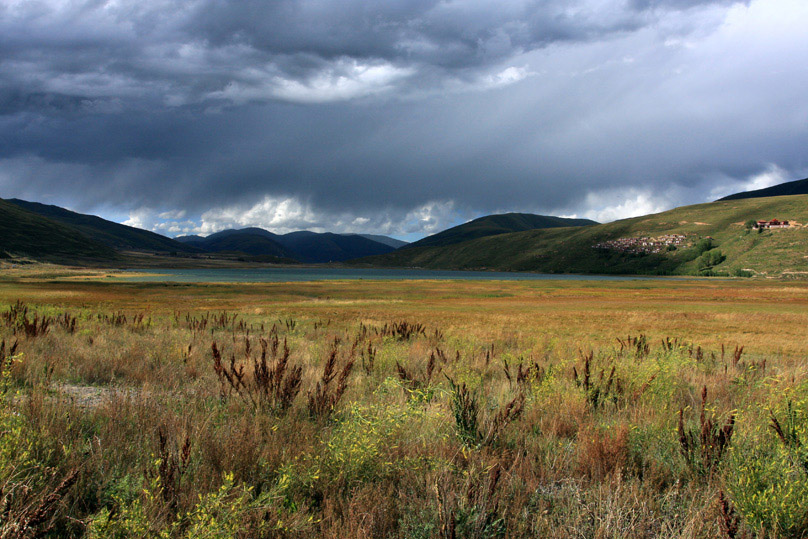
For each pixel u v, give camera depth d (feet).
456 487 10.22
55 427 11.93
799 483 9.92
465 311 126.11
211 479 9.84
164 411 14.79
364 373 27.14
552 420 15.98
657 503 10.22
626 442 12.82
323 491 10.31
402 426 14.05
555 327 81.10
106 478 10.00
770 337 67.41
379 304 158.81
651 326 85.05
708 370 31.42
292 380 18.01
